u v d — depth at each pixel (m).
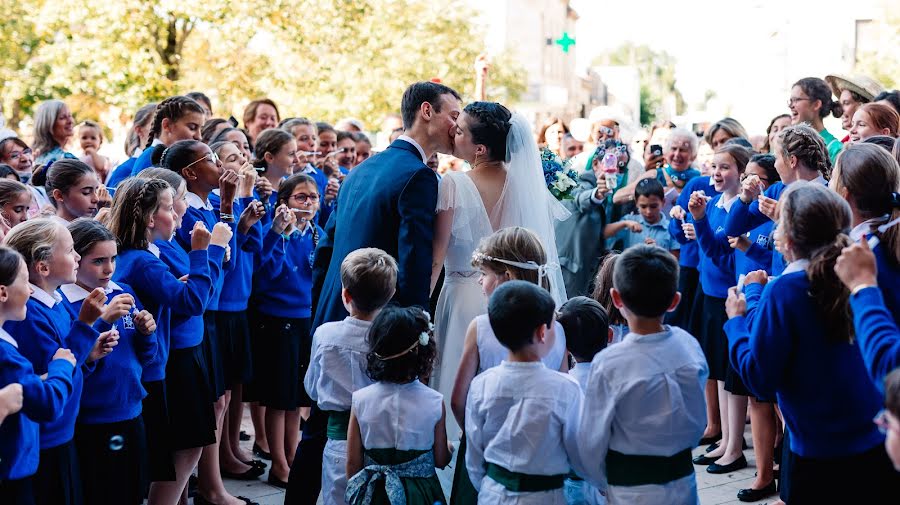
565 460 3.19
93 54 15.37
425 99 4.29
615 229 6.79
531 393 3.15
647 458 3.02
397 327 3.42
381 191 4.06
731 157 5.43
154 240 4.10
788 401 3.04
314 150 6.89
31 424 3.08
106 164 8.20
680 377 3.03
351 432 3.49
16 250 3.11
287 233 5.24
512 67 24.39
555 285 4.30
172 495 4.23
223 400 4.84
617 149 7.26
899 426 2.11
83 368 3.44
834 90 6.36
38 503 3.27
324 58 18.06
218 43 17.02
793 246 3.02
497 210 4.27
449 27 20.33
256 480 5.24
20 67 22.50
